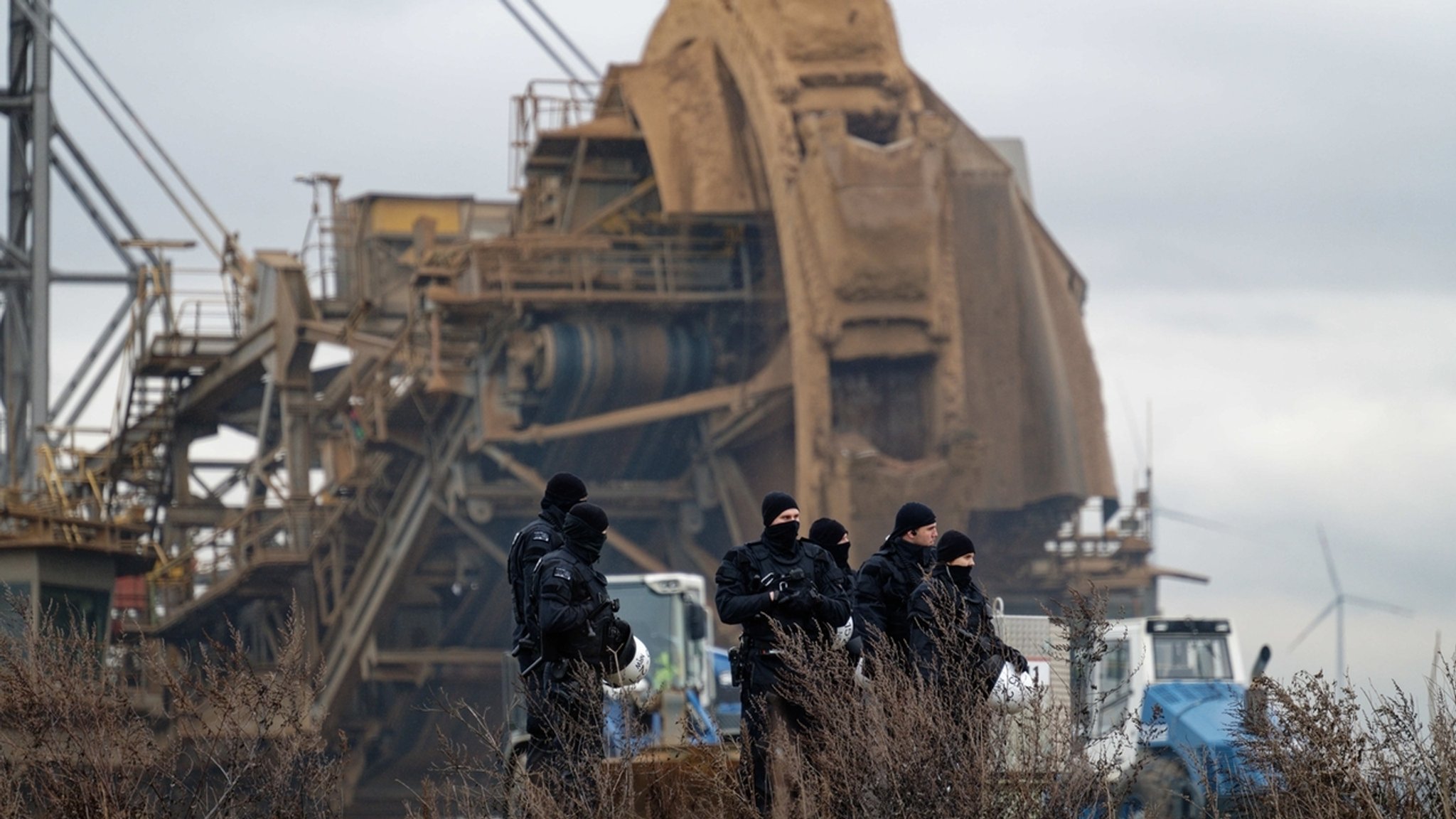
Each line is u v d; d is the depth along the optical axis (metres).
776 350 146.00
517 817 32.06
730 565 34.28
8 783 30.64
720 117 144.25
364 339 162.12
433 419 158.50
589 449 158.50
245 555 178.00
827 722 30.77
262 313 180.00
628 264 147.62
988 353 142.00
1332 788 31.94
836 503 130.88
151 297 180.75
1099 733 33.00
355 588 174.75
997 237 143.75
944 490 133.12
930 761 29.14
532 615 34.03
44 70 190.88
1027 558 153.50
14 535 112.38
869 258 130.75
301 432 177.38
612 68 151.38
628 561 173.75
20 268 189.38
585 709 32.84
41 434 185.62
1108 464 149.38
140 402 187.75
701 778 34.91
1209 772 43.31
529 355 145.25
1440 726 32.44
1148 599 164.00
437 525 170.12
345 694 174.12
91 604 114.50
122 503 143.88
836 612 33.84
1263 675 34.56
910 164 132.50
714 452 155.50
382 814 172.00
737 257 152.38
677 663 86.25
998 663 32.75
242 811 31.41
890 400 138.25
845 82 134.88
